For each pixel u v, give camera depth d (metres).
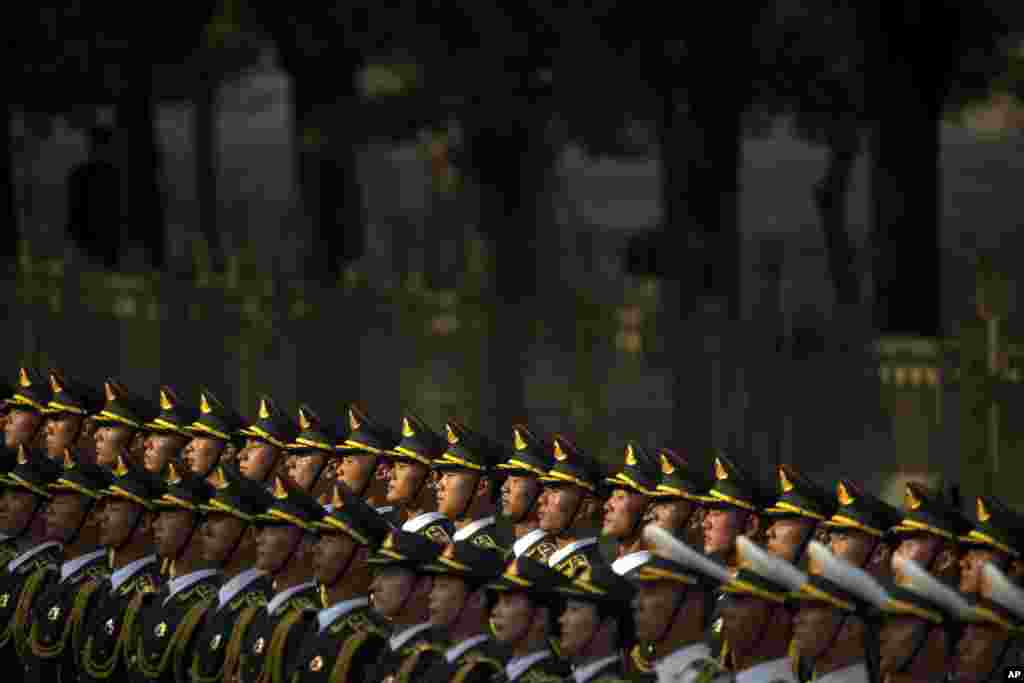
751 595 23.19
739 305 48.31
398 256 61.91
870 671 23.50
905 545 25.45
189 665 28.27
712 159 56.28
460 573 24.83
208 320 57.84
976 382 40.84
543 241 64.56
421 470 30.31
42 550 31.55
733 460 27.61
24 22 72.44
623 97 60.22
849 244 87.12
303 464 31.66
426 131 76.38
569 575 28.48
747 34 56.56
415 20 61.31
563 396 50.03
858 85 73.81
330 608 26.62
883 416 43.38
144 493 29.66
